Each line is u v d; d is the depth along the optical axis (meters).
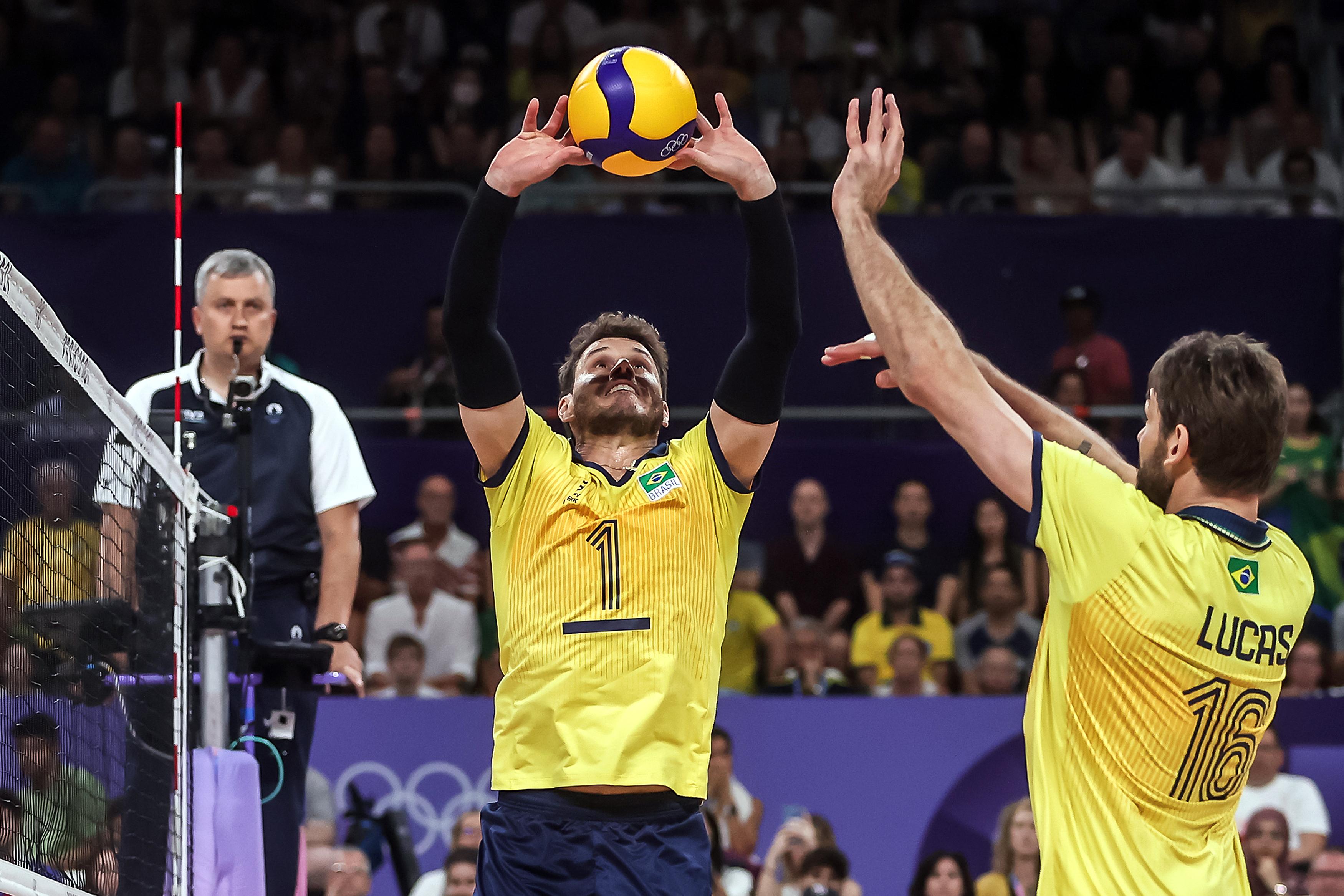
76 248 17.06
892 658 13.80
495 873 5.87
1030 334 17.75
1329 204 19.83
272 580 8.46
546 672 5.90
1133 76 21.62
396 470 16.14
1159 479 5.02
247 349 8.53
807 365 17.38
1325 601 15.63
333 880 11.44
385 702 12.30
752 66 21.48
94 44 21.80
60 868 6.77
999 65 21.64
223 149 19.86
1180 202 20.19
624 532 6.02
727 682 14.57
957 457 16.34
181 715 7.36
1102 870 4.79
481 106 20.81
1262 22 22.89
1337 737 12.66
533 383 17.30
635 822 5.88
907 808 12.34
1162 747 4.80
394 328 17.38
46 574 7.29
